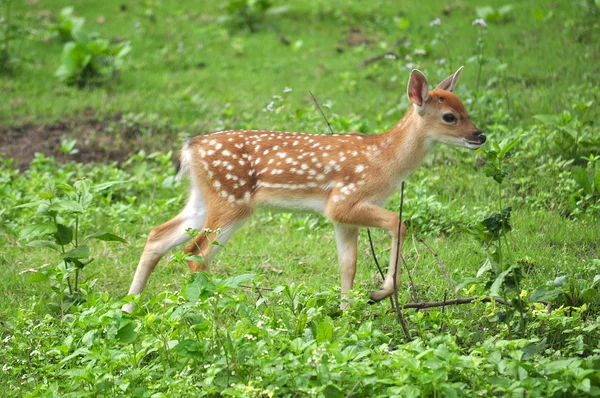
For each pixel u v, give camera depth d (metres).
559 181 13.03
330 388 7.08
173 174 14.68
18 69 20.42
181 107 17.81
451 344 7.39
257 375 7.43
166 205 13.54
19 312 9.33
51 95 19.05
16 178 15.30
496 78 16.98
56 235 10.05
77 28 22.08
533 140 14.33
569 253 11.27
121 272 11.52
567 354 8.30
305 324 8.23
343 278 10.31
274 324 8.07
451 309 9.57
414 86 10.16
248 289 10.59
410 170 10.38
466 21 22.03
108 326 8.34
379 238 12.31
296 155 10.38
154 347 7.98
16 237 12.75
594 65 18.06
